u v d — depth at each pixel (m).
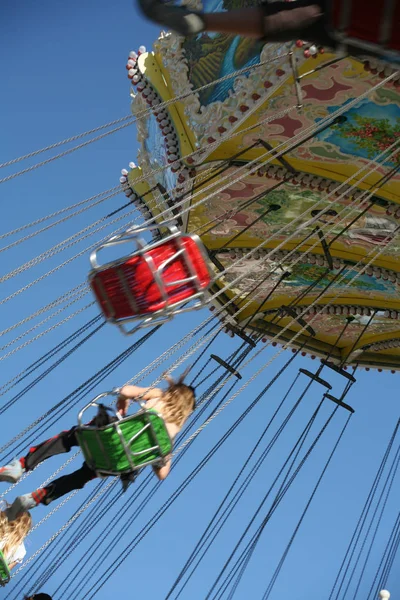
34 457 7.57
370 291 18.67
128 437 7.46
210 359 17.41
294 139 10.50
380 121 13.32
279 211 16.33
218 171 14.60
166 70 14.38
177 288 7.48
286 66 12.13
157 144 15.19
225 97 13.20
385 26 4.69
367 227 16.08
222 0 11.15
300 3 4.77
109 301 7.58
